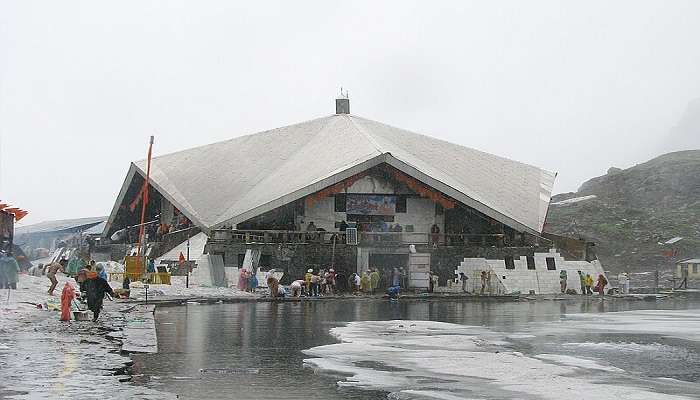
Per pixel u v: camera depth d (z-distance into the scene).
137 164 72.50
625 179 133.62
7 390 12.04
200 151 74.81
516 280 54.22
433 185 57.03
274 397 12.28
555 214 115.69
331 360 16.52
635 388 13.20
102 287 24.91
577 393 12.67
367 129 68.25
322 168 59.38
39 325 22.69
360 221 57.44
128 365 15.25
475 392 12.74
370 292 52.16
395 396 12.37
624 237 102.44
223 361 16.25
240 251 52.62
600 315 31.92
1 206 37.50
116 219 78.44
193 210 61.75
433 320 28.48
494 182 67.69
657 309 36.94
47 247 99.19
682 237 100.31
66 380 13.04
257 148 70.75
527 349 18.98
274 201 55.31
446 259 54.72
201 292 46.12
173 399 11.62
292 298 44.78
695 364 16.38
